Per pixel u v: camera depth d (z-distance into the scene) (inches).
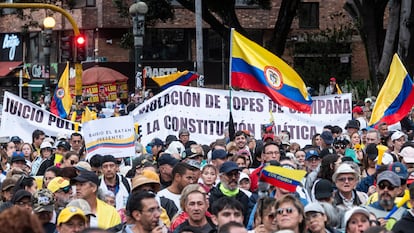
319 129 1001.5
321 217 458.3
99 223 521.7
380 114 949.8
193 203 493.4
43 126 987.3
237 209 464.1
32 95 2721.5
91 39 2581.2
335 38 2495.1
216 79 2605.8
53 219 499.5
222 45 2600.9
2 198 587.5
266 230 469.7
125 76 2502.5
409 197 489.1
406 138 866.8
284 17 2036.2
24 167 743.1
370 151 705.6
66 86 1120.2
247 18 2623.0
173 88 963.3
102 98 2329.0
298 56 2532.0
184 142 887.1
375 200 558.9
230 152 777.6
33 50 2743.6
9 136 985.5
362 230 452.1
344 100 1005.8
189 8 2063.2
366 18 1795.0
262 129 956.6
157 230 462.0
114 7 2529.5
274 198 483.8
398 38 1765.5
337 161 613.0
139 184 551.8
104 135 721.6
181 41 2608.3
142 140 959.6
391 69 950.4
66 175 594.2
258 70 877.8
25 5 1323.8
